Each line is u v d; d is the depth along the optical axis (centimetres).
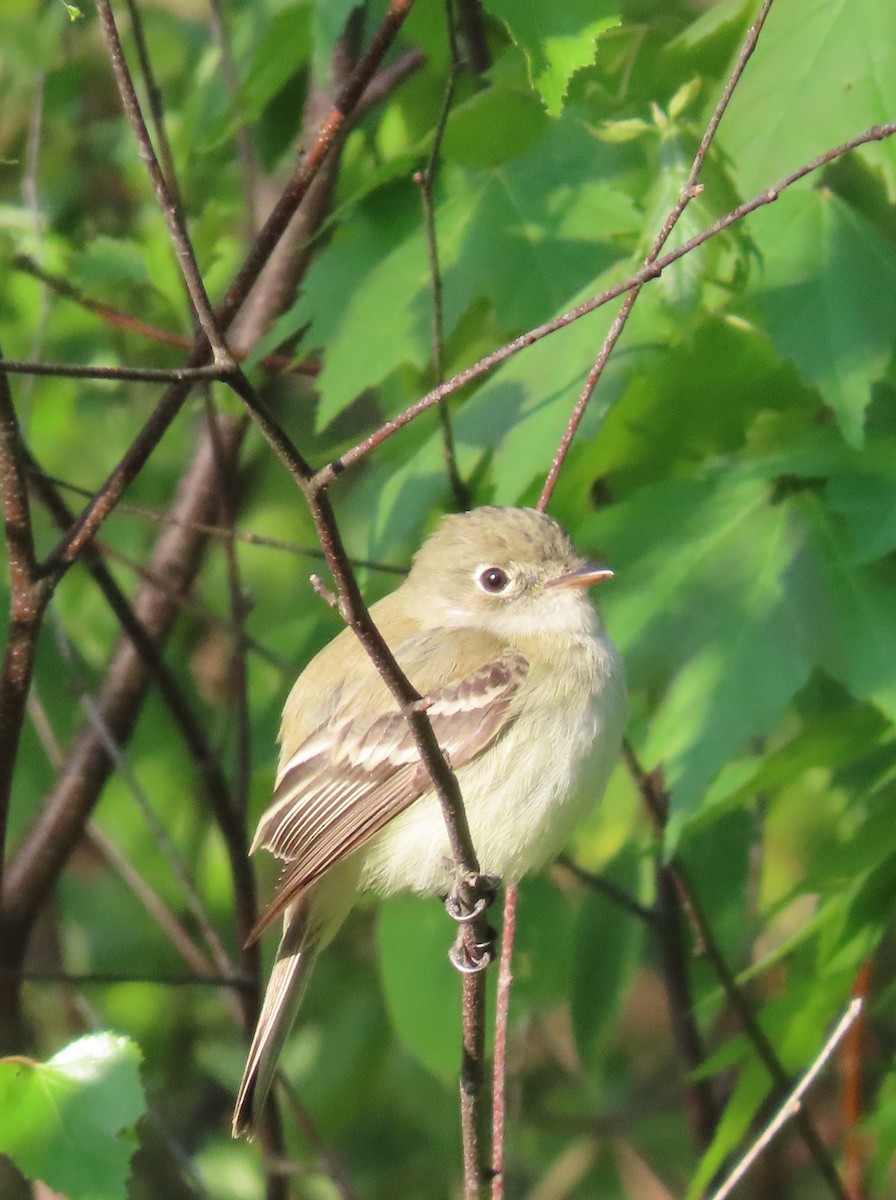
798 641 876
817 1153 1014
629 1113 1534
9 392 831
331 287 1011
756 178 899
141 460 902
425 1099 1458
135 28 1020
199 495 1265
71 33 1397
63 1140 723
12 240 1232
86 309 1259
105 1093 736
